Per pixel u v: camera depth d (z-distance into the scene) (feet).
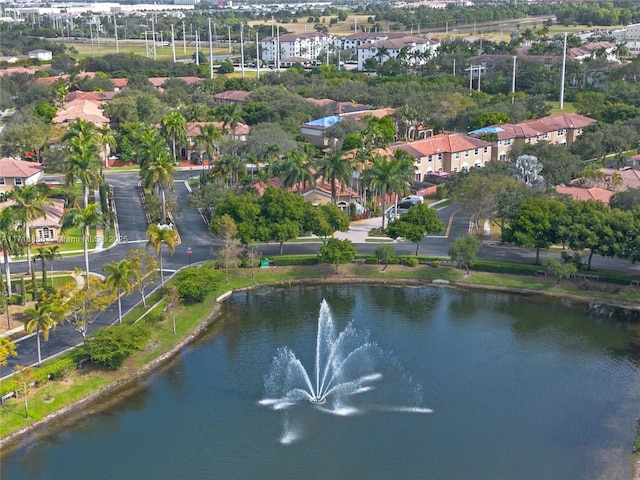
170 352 325.21
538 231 400.47
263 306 378.32
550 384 298.76
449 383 299.38
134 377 302.45
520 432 264.72
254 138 599.98
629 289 386.32
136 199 547.90
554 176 539.29
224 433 264.31
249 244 406.00
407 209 522.47
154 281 384.88
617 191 486.79
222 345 333.21
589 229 389.80
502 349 330.75
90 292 310.86
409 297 390.63
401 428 267.18
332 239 410.52
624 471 241.76
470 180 465.47
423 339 340.59
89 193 554.05
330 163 473.26
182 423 270.26
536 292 392.27
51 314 299.17
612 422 270.87
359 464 246.27
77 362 299.17
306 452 253.03
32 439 259.60
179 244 447.83
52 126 650.84
